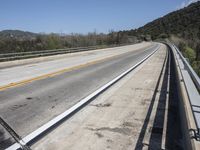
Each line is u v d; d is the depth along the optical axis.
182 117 5.42
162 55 32.16
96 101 7.71
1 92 9.11
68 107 7.05
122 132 5.12
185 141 4.33
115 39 94.75
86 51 38.62
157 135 4.96
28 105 7.29
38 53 27.39
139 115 6.23
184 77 7.52
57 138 4.88
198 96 4.86
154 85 10.33
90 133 5.10
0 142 4.73
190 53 49.78
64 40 57.72
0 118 6.09
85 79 12.16
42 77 12.78
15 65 19.86
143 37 176.25
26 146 4.54
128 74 13.93
